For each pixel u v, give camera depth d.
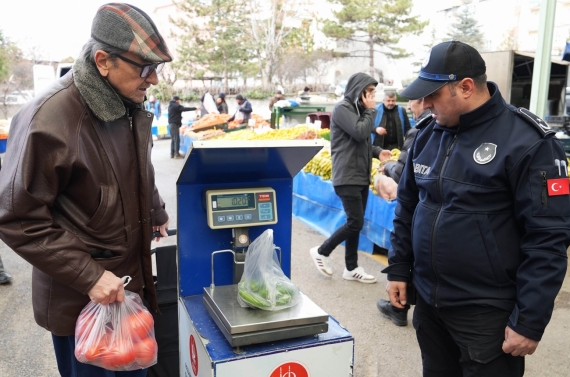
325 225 5.82
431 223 1.74
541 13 5.55
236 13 32.69
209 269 2.05
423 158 1.82
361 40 32.09
